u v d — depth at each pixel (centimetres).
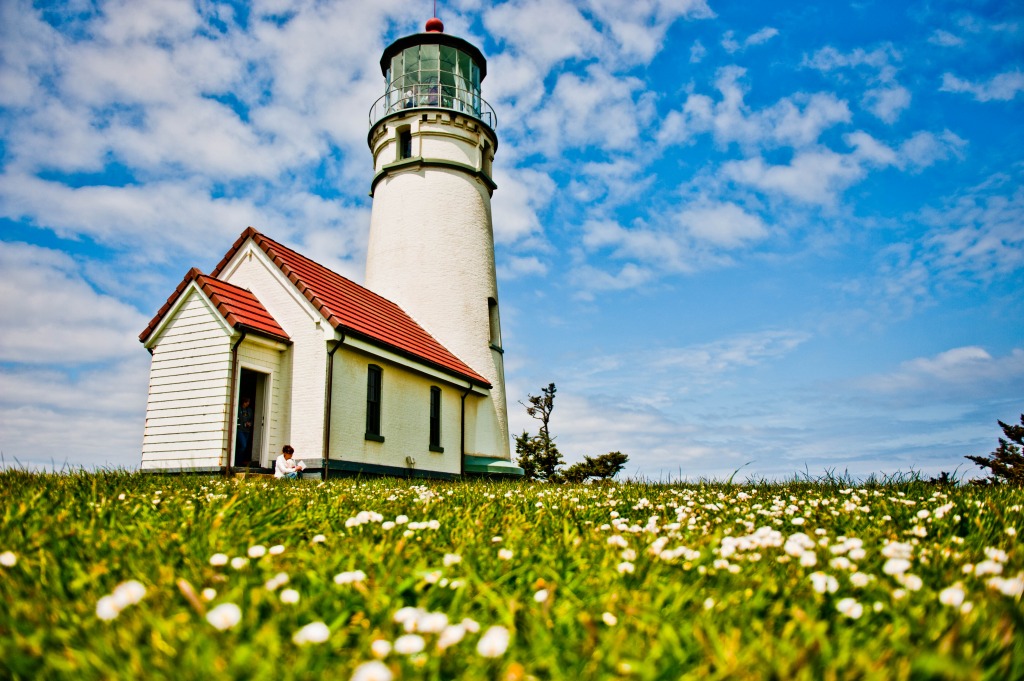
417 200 2492
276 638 238
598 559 375
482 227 2584
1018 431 2075
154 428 1638
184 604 292
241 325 1591
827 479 966
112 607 254
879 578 327
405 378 2014
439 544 426
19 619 275
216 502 542
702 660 232
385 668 201
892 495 702
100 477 745
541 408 3797
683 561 359
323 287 1928
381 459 1861
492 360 2506
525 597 312
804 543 379
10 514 443
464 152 2580
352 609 292
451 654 240
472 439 2377
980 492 718
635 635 251
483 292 2520
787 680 212
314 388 1689
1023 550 392
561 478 3659
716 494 804
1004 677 223
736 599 290
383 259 2498
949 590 264
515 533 455
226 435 1551
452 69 2698
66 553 374
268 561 354
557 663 232
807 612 279
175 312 1673
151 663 225
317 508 571
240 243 1859
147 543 398
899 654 238
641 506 645
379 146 2622
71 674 225
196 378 1614
